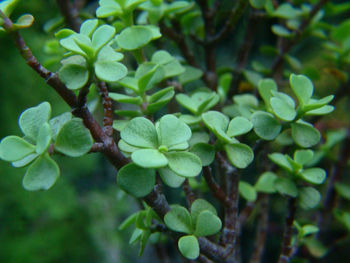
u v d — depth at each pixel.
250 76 0.30
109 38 0.16
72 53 0.18
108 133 0.18
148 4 0.24
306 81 0.19
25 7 0.65
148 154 0.16
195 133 0.22
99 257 0.78
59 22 0.31
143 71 0.21
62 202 0.78
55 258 0.76
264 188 0.27
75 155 0.16
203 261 0.21
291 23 0.31
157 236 0.25
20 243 0.74
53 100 0.78
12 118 0.75
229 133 0.19
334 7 0.34
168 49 0.42
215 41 0.28
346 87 0.32
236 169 0.21
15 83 0.76
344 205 0.46
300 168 0.20
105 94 0.18
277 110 0.19
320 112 0.19
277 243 0.59
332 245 0.33
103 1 0.21
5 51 0.75
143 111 0.21
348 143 0.34
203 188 0.28
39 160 0.16
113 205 0.82
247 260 0.58
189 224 0.19
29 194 0.75
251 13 0.29
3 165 0.75
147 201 0.18
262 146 0.21
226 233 0.21
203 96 0.23
